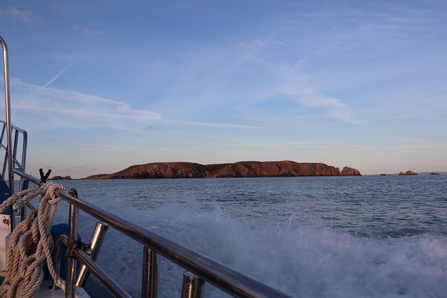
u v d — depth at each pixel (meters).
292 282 4.51
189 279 0.64
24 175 2.67
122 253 4.84
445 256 5.14
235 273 0.52
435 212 14.82
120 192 32.22
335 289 4.23
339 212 14.66
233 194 28.17
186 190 35.84
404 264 4.93
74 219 1.61
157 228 6.67
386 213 14.42
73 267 1.64
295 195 26.11
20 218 3.10
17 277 1.92
